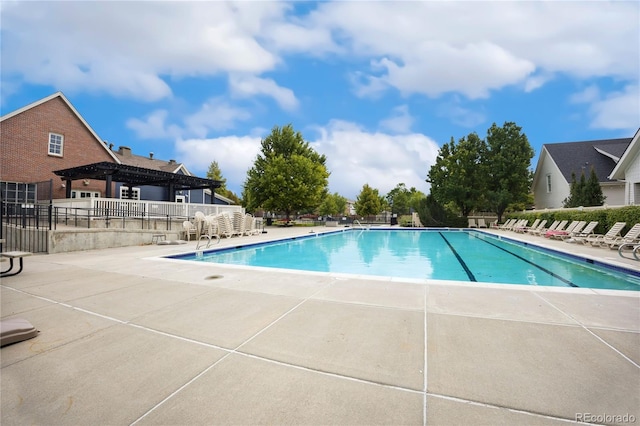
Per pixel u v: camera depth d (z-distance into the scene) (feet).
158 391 6.77
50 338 9.56
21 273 19.33
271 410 6.12
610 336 9.50
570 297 13.79
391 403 6.31
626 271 23.24
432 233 74.69
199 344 9.12
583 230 42.65
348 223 120.67
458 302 13.06
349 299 13.56
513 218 77.51
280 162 93.71
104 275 18.75
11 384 7.04
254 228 61.98
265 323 10.76
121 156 88.94
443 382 7.06
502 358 8.14
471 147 85.46
